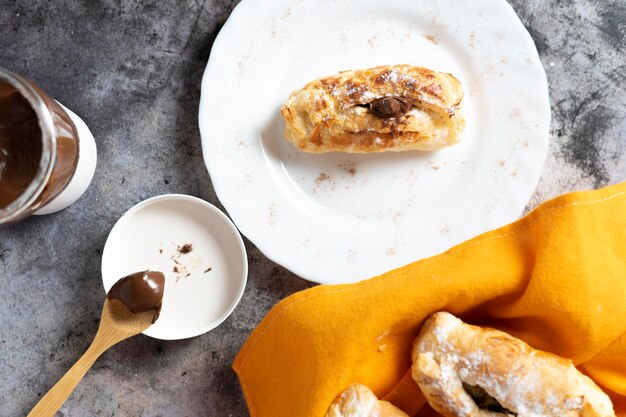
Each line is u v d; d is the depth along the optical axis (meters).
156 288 0.51
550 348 0.46
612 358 0.46
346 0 0.53
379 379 0.47
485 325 0.48
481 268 0.45
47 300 0.55
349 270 0.53
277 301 0.55
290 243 0.53
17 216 0.46
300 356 0.47
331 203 0.54
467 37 0.53
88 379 0.55
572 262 0.44
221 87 0.53
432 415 0.48
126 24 0.54
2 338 0.55
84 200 0.55
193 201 0.53
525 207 0.55
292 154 0.54
